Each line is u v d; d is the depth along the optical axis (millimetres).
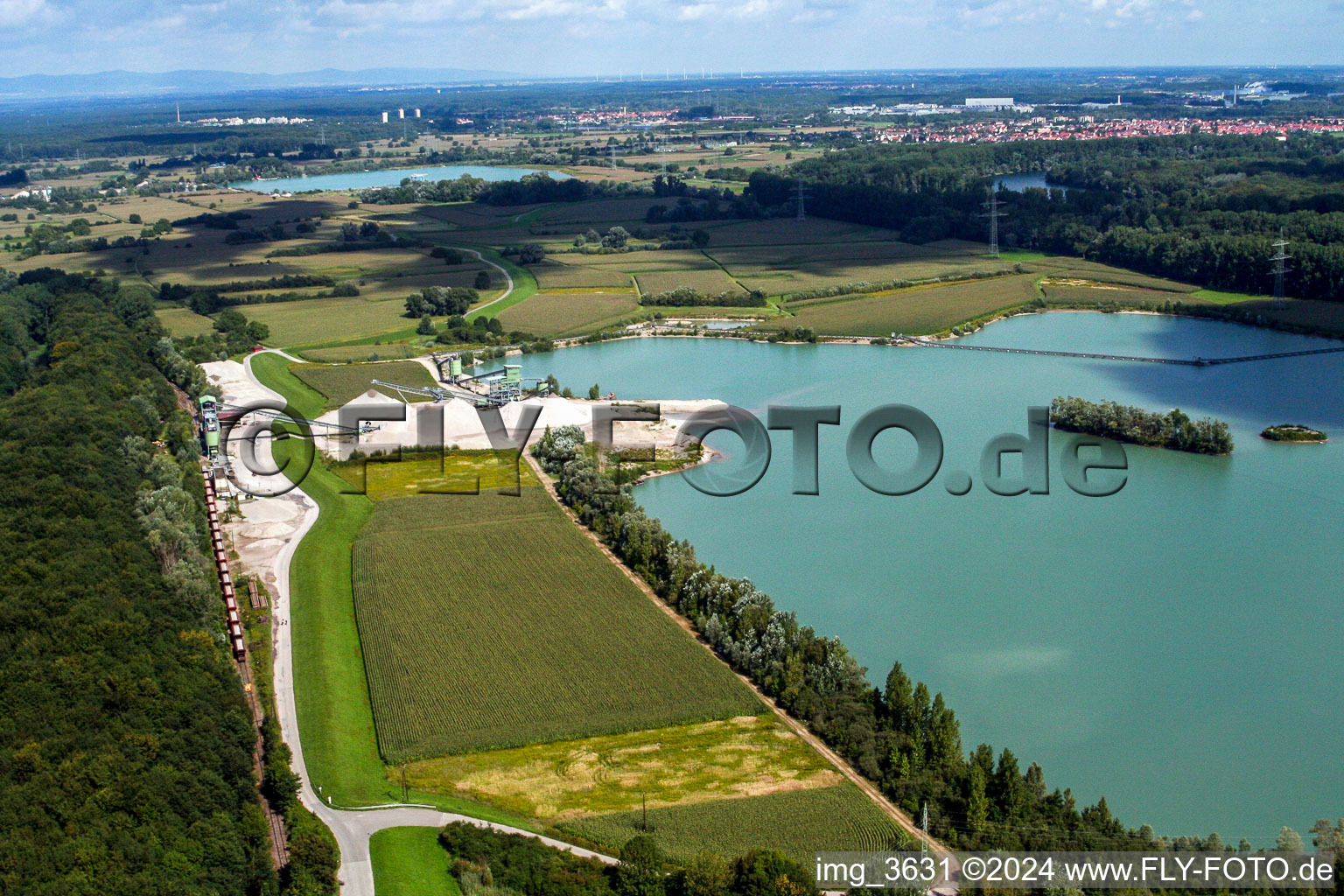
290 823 172250
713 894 151625
